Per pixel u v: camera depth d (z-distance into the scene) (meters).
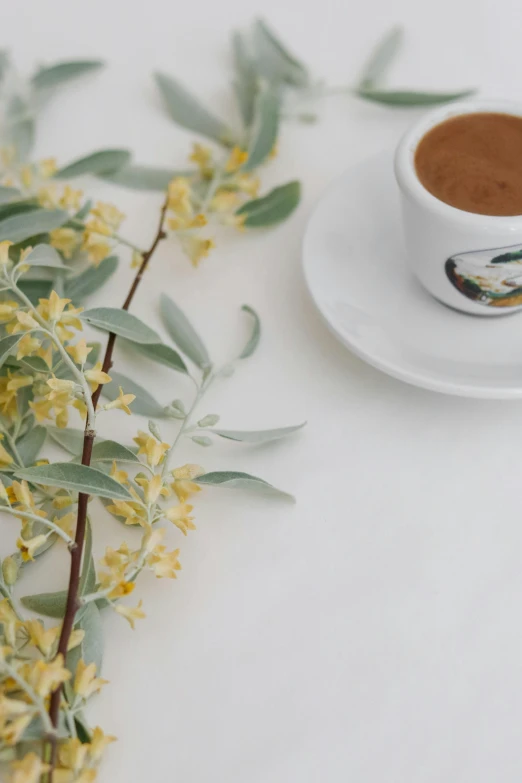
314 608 0.39
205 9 0.55
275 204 0.47
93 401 0.41
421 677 0.38
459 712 0.37
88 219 0.47
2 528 0.40
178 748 0.37
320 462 0.41
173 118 0.50
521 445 0.41
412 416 0.42
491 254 0.41
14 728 0.34
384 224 0.46
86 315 0.40
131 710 0.38
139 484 0.39
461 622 0.38
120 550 0.37
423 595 0.39
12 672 0.34
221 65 0.53
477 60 0.51
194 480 0.39
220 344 0.44
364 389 0.43
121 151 0.48
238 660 0.38
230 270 0.46
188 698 0.38
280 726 0.37
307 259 0.44
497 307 0.43
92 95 0.52
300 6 0.54
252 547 0.40
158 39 0.54
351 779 0.37
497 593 0.39
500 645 0.38
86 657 0.37
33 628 0.35
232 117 0.51
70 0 0.56
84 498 0.38
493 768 0.36
